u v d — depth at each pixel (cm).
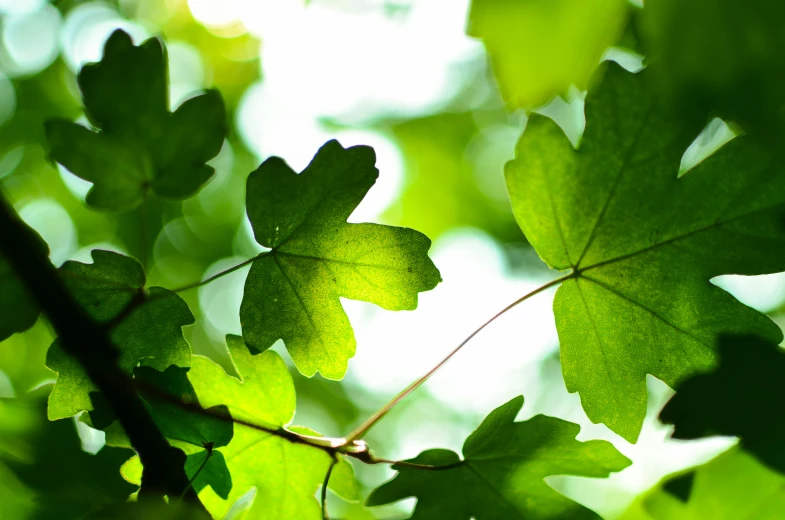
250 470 48
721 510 46
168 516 45
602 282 47
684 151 46
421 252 47
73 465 49
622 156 47
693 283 47
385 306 47
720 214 47
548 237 47
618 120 46
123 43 47
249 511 48
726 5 43
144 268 47
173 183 47
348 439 48
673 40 43
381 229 47
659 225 47
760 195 46
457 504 48
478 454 48
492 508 48
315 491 48
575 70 45
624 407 48
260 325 47
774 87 43
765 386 44
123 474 48
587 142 47
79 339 44
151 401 47
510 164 47
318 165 47
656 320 47
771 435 44
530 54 45
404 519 48
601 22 44
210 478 47
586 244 47
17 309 46
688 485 46
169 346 47
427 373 48
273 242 47
